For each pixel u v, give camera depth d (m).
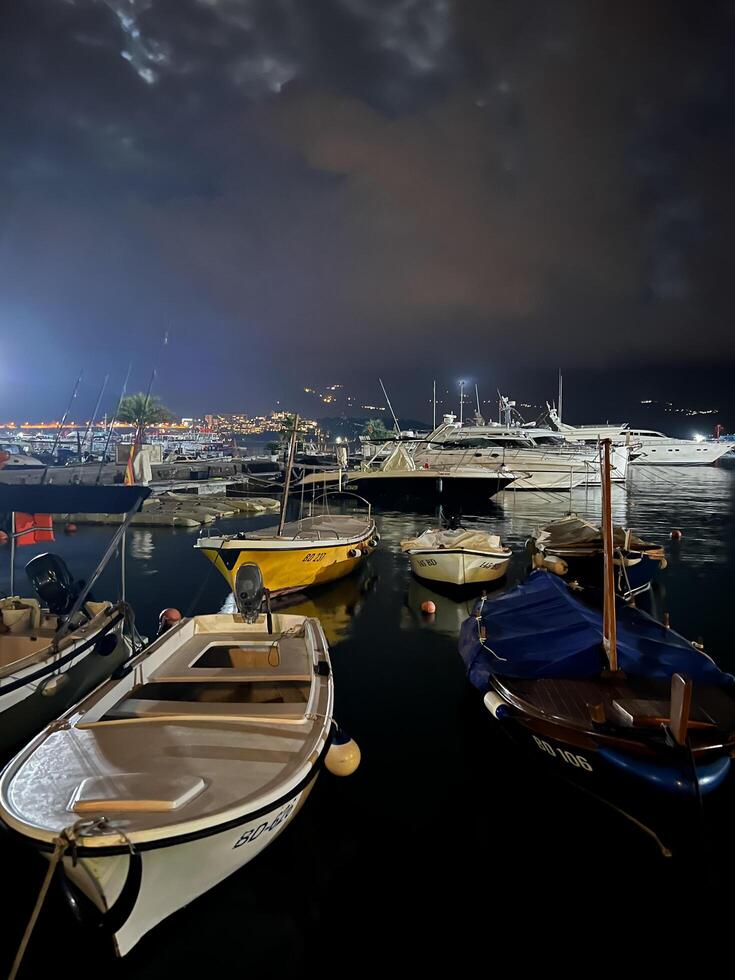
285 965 4.82
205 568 19.62
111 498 8.59
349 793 7.04
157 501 35.31
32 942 5.03
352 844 6.20
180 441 92.31
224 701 7.73
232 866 5.24
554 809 6.78
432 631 13.10
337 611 14.73
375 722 8.73
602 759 5.99
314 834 6.34
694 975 4.70
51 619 9.11
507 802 6.89
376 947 4.98
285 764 5.42
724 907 5.37
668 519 31.80
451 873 5.80
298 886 5.62
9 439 57.56
